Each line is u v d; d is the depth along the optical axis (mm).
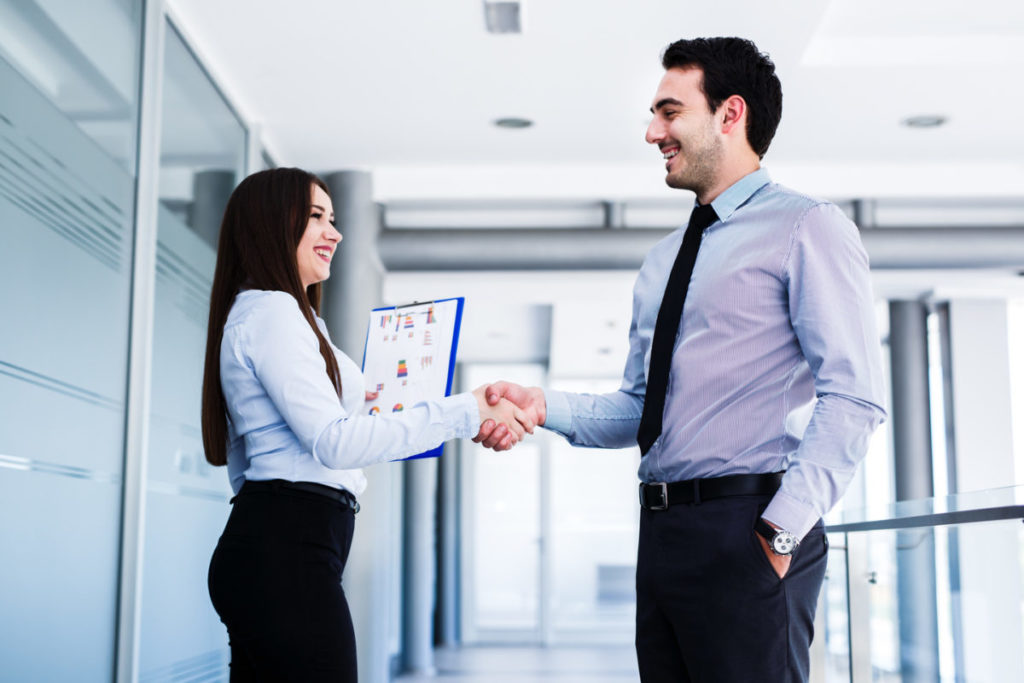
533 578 13406
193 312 4590
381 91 5355
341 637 1840
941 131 5984
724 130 1877
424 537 10969
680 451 1786
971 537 2477
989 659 2375
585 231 6727
